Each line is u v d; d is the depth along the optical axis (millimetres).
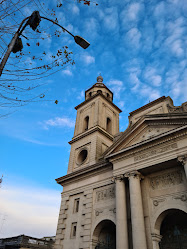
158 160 18891
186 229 19266
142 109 25547
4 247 31906
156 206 18828
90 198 24531
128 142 22625
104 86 40094
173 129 18531
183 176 18516
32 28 10258
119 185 20703
